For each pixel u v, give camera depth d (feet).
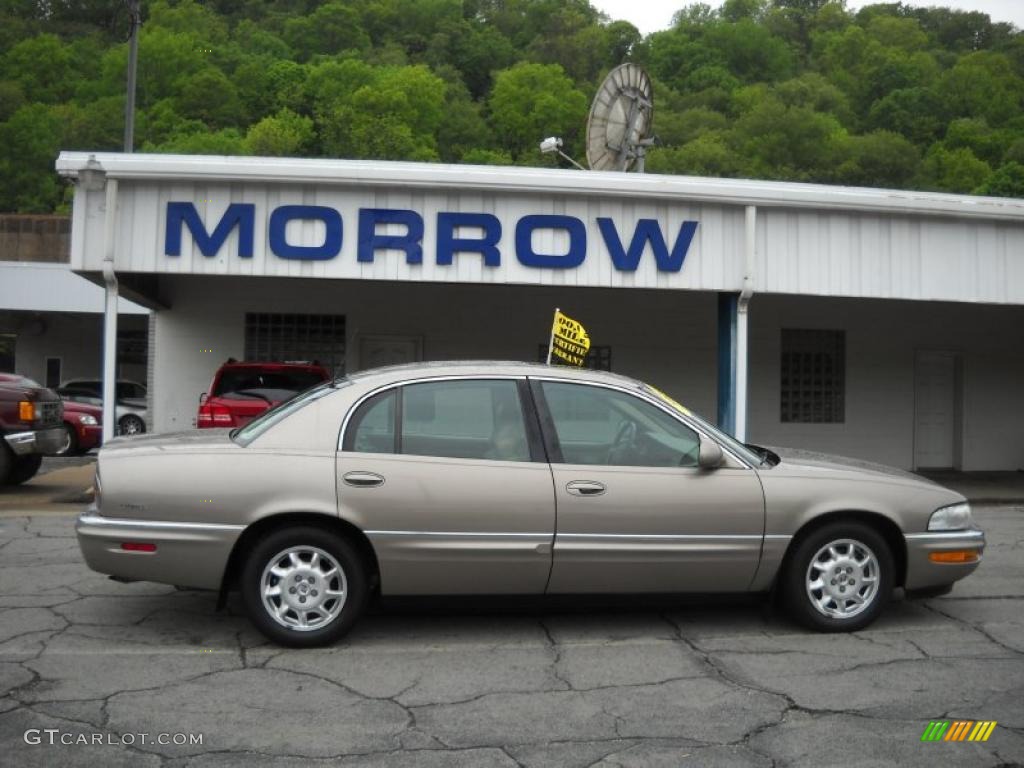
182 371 51.88
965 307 56.54
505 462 18.33
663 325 54.44
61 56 228.43
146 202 38.63
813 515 18.97
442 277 39.55
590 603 18.75
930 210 41.29
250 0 332.19
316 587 18.10
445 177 38.96
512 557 18.11
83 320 96.94
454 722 14.62
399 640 18.86
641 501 18.39
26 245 116.47
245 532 17.80
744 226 40.73
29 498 40.78
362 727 14.39
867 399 55.52
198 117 233.76
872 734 14.29
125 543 17.65
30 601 21.65
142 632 19.20
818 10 367.86
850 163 208.74
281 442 18.15
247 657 17.65
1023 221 42.37
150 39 235.61
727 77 277.44
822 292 41.01
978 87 252.62
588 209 40.06
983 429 56.65
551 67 256.11
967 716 15.05
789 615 19.57
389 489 17.85
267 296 52.42
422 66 264.31
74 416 63.62
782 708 15.33
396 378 18.76
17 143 198.08
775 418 54.44
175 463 17.88
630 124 54.60
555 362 34.30
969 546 19.69
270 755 13.34
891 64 274.98
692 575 18.70
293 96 262.67
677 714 15.03
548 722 14.66
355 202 39.32
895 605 22.06
